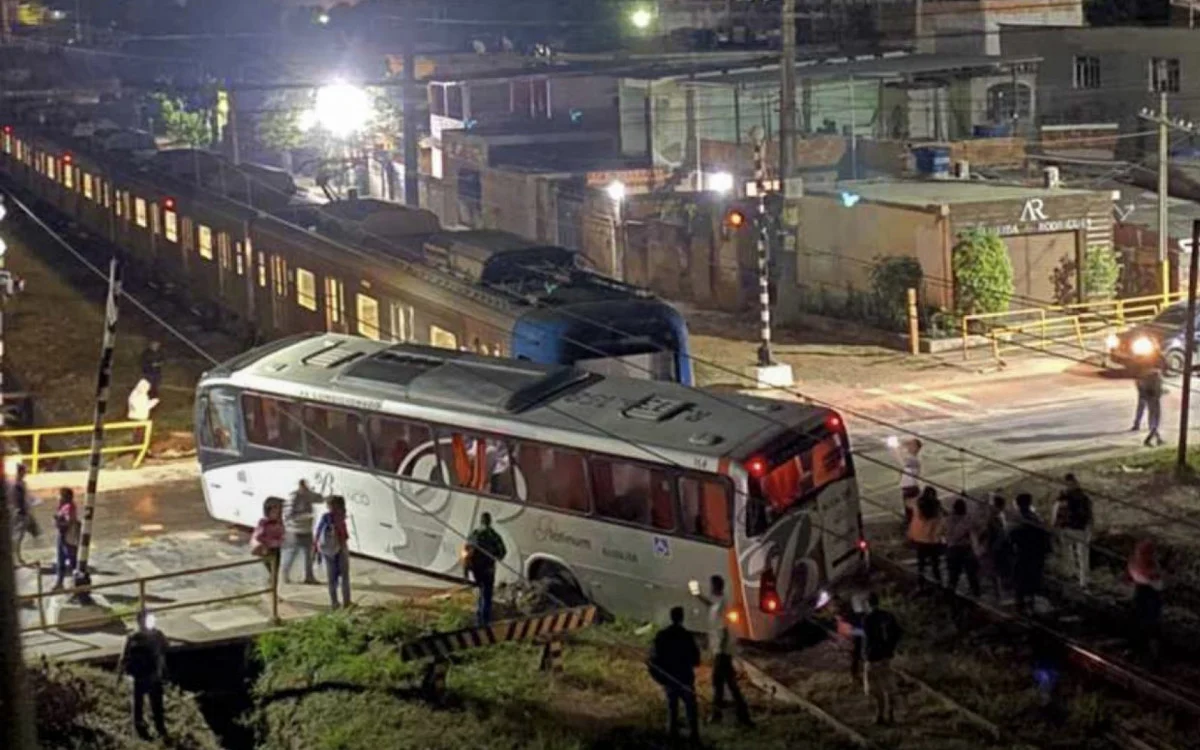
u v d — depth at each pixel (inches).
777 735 1069.1
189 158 2871.6
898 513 1521.9
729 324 2482.8
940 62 3070.9
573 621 1166.3
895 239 2331.4
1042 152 2888.8
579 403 1267.2
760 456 1155.3
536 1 4239.7
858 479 1638.8
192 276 2657.5
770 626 1160.2
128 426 1766.7
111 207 3115.2
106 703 1091.9
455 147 3405.5
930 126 2984.7
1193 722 1066.1
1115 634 1223.5
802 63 3166.8
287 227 2229.3
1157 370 1727.4
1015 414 1870.1
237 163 2984.7
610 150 3376.0
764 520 1153.4
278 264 2229.3
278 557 1221.1
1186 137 2876.5
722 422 1201.4
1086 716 1080.2
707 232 2632.9
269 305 2278.5
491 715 1109.7
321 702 1134.4
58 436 2032.5
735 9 4067.4
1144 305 2363.4
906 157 2704.2
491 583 1204.5
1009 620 1237.1
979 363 2138.3
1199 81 2913.4
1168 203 2598.4
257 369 1451.8
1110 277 2336.4
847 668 1179.9
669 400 1250.6
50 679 1059.9
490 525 1214.3
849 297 2420.0
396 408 1337.4
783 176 2365.9
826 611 1248.2
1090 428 1791.3
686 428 1198.3
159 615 1236.5
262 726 1125.7
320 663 1170.6
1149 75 2989.7
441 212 3486.7
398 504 1348.4
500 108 3646.7
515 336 1562.5
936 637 1221.7
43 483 1662.2
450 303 1694.1
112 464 1797.5
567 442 1232.8
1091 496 1537.9
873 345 2274.9
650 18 4128.9
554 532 1250.6
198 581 1323.8
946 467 1659.7
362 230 2089.1
